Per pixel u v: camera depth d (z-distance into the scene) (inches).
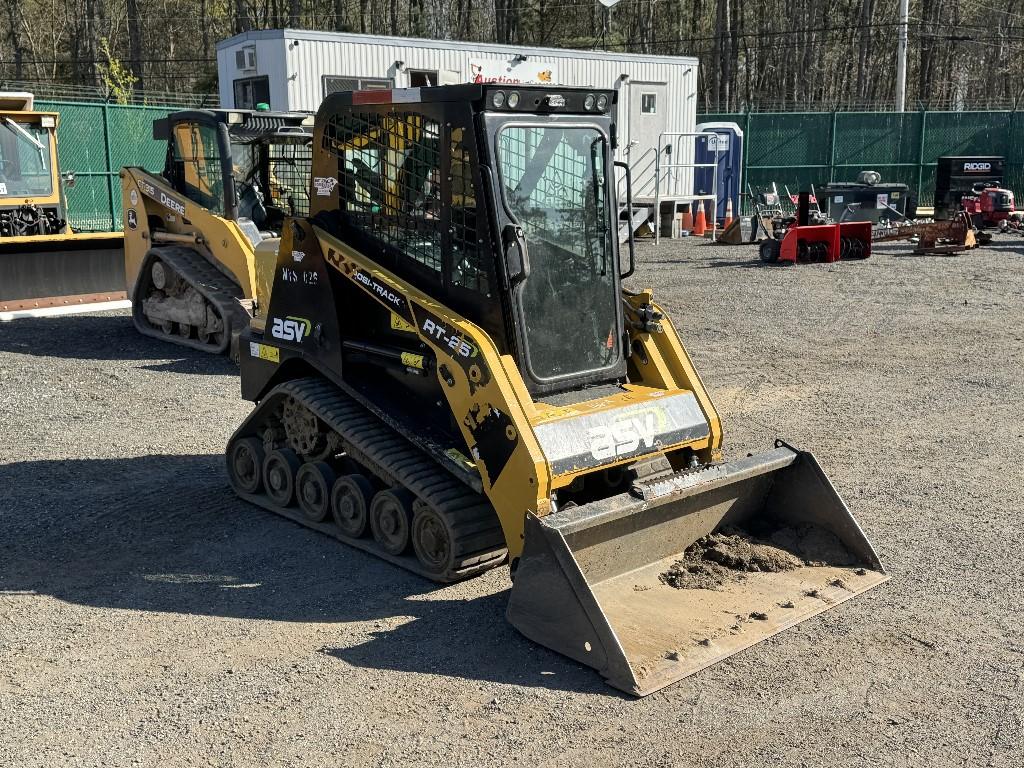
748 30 2050.9
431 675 174.2
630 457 202.4
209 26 2027.6
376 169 217.9
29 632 190.1
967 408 358.6
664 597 195.5
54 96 1232.2
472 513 202.7
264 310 263.6
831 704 164.9
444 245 205.6
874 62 1975.9
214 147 440.8
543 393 204.7
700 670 172.7
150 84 1882.4
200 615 197.6
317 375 249.6
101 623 194.1
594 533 187.8
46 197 551.5
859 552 213.3
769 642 185.0
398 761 148.9
